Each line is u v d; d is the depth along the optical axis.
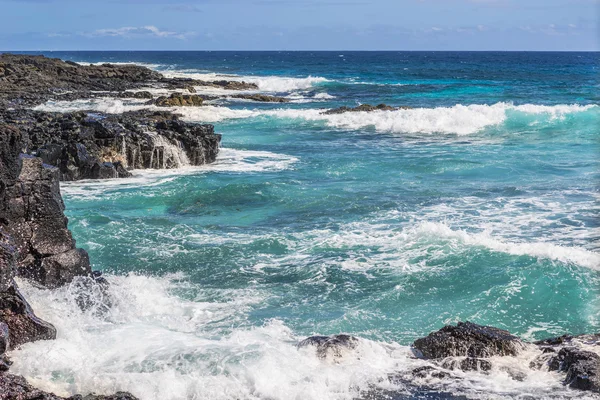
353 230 16.78
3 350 8.94
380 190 21.38
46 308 10.77
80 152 23.16
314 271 13.76
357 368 9.02
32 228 11.78
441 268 13.61
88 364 9.02
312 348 9.45
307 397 8.27
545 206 18.92
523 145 30.34
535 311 11.60
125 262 14.46
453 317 11.45
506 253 14.09
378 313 11.70
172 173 24.67
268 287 13.03
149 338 10.10
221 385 8.45
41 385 8.26
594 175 23.09
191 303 12.20
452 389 8.52
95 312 11.35
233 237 16.36
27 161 12.07
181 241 15.98
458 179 23.00
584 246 15.12
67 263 11.85
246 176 23.83
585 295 12.05
